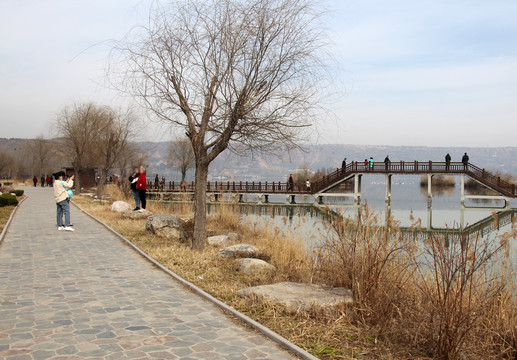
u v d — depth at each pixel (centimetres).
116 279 758
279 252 1052
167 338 480
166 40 1006
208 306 609
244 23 940
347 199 5500
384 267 615
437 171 4162
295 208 3981
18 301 612
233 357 433
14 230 1402
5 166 9819
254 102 963
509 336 536
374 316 555
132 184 1880
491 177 4153
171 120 1053
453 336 464
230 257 988
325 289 673
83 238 1244
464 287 501
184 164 6231
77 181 3775
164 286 716
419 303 546
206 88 1009
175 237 1273
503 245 600
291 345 459
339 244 741
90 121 3725
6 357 417
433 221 2977
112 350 441
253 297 632
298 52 915
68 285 709
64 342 460
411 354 474
